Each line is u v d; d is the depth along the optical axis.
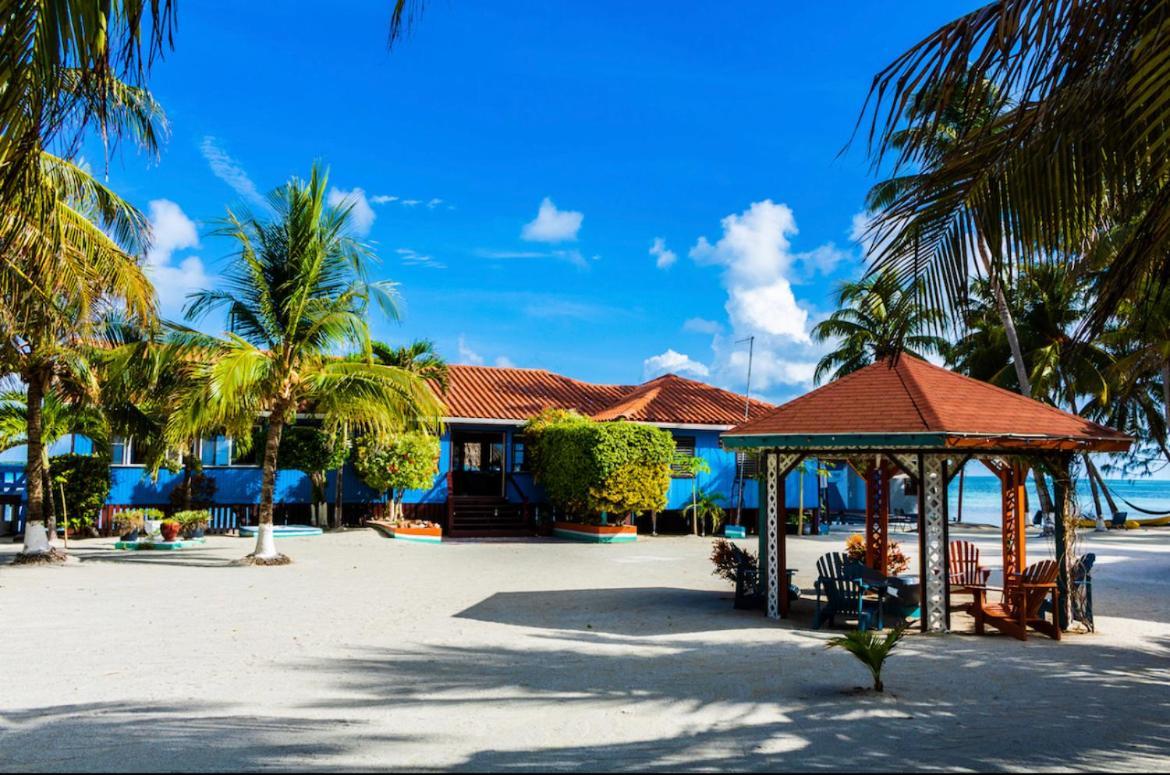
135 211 16.08
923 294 5.42
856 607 11.66
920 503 11.98
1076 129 4.69
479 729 6.73
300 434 26.69
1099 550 25.88
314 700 7.58
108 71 2.99
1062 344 30.45
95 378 18.95
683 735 6.64
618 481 26.42
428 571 18.17
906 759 6.09
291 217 19.05
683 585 16.45
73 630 10.97
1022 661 9.79
